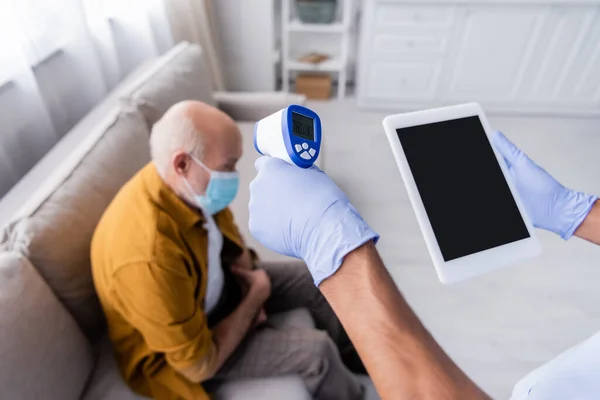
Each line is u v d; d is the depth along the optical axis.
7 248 0.78
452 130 0.61
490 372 1.37
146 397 0.89
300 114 0.58
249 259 1.16
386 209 2.05
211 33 2.66
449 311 1.56
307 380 0.96
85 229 0.88
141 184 0.85
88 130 1.20
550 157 2.47
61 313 0.80
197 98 1.65
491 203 0.60
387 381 0.38
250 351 0.95
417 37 2.61
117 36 1.83
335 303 0.46
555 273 1.73
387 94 2.89
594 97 2.80
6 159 1.15
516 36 2.57
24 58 1.13
